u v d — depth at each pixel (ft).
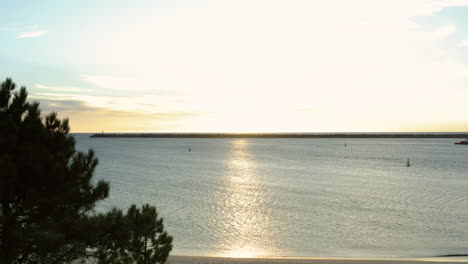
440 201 134.62
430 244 79.46
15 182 24.62
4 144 24.85
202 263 56.29
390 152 526.57
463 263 55.88
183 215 107.96
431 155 452.76
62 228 26.18
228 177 216.13
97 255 29.09
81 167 27.63
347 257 69.97
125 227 29.07
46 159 25.64
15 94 27.40
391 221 101.76
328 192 156.76
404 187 174.50
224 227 94.38
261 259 60.13
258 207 120.98
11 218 24.64
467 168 284.20
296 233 88.94
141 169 267.39
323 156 435.94
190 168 277.85
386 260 59.31
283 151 563.07
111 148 649.20
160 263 36.88
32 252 25.95
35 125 26.66
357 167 290.35
